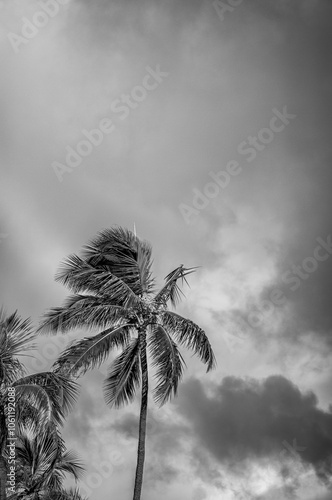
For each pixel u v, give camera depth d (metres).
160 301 28.64
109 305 28.05
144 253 28.86
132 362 28.06
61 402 25.86
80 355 27.19
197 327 28.19
